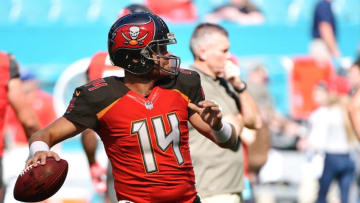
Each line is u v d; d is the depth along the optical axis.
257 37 49.34
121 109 13.30
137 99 13.39
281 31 49.84
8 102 20.34
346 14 54.19
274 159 36.06
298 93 40.84
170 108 13.51
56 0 53.69
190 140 18.61
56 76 41.28
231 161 18.88
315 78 40.91
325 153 36.25
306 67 41.22
